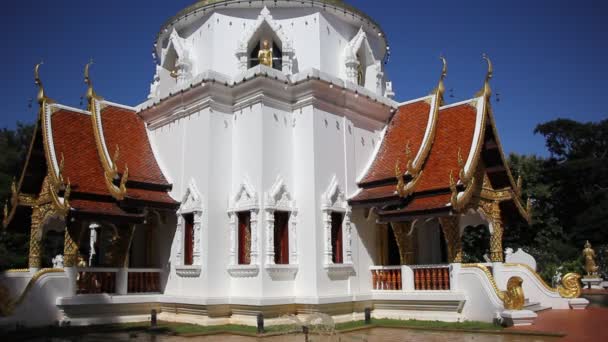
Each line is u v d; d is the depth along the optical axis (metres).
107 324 17.12
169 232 18.89
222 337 14.57
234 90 18.41
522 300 15.59
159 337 14.64
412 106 20.91
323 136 18.16
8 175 39.72
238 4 20.67
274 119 17.97
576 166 52.88
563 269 31.16
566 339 13.06
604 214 49.72
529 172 49.69
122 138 19.81
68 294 16.97
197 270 17.12
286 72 19.67
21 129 47.59
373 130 20.58
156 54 25.02
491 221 19.31
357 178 19.28
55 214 18.12
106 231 24.45
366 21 22.47
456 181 16.94
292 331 15.09
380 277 18.64
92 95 19.97
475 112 18.61
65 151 18.25
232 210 17.64
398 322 16.86
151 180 18.80
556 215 54.28
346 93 18.94
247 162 17.77
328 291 17.12
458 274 16.95
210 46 20.80
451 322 16.41
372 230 19.34
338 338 14.05
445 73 20.11
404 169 18.55
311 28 20.72
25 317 16.11
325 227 17.41
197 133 18.36
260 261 16.53
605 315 17.84
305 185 17.72
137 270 18.28
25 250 36.91
